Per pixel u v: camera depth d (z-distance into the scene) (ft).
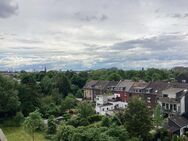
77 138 137.69
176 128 182.39
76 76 400.88
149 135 165.68
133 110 166.81
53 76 389.80
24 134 202.90
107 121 180.14
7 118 241.14
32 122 183.21
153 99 254.88
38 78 411.54
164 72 442.91
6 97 237.25
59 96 299.58
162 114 208.23
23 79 293.43
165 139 167.73
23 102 252.21
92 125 182.50
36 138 191.31
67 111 255.70
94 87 327.26
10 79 260.62
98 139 136.56
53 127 197.77
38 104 257.96
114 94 285.43
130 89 278.46
